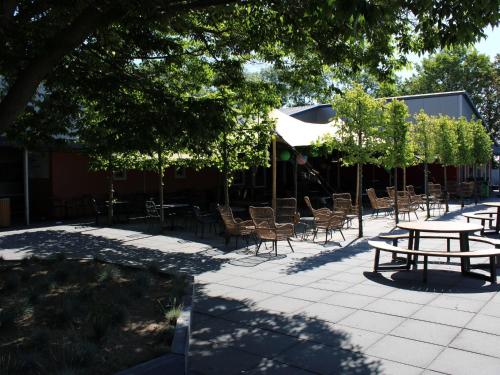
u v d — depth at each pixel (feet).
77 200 56.08
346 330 16.56
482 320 17.28
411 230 25.11
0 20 19.08
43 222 50.67
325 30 22.27
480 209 62.03
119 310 16.01
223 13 26.58
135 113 25.59
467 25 17.60
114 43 26.71
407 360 13.92
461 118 68.90
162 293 19.58
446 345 14.98
